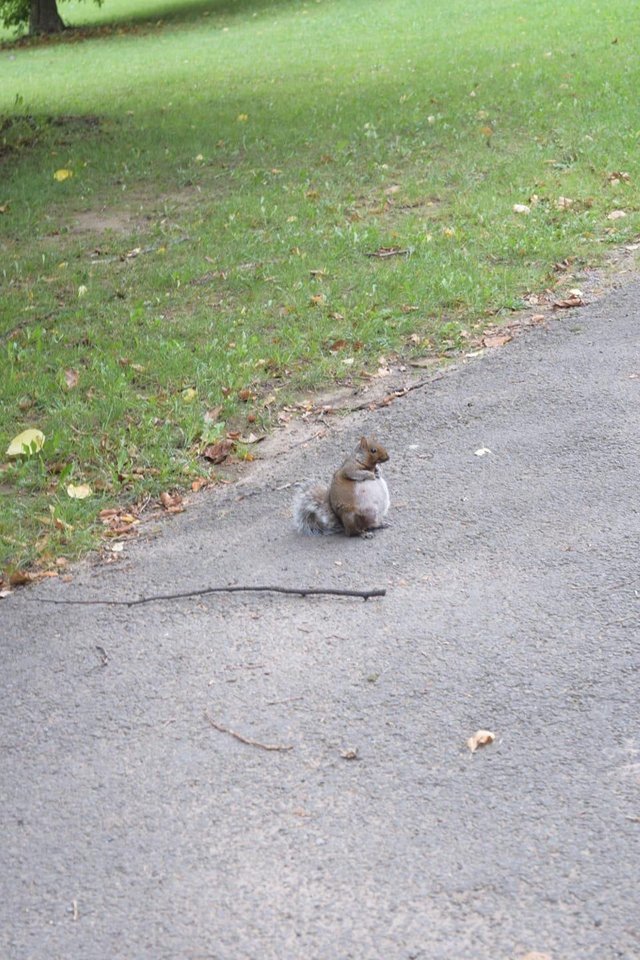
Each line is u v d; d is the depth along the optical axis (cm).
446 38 2880
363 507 722
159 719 562
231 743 537
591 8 3002
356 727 539
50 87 2909
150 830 485
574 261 1234
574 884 431
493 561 680
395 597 652
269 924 427
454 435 873
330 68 2633
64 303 1242
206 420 917
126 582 707
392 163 1692
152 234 1465
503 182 1532
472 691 557
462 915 422
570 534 701
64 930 435
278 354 1036
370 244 1328
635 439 821
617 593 629
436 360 1030
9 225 1580
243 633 632
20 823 498
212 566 714
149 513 807
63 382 1008
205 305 1195
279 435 917
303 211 1488
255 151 1856
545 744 513
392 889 438
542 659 577
